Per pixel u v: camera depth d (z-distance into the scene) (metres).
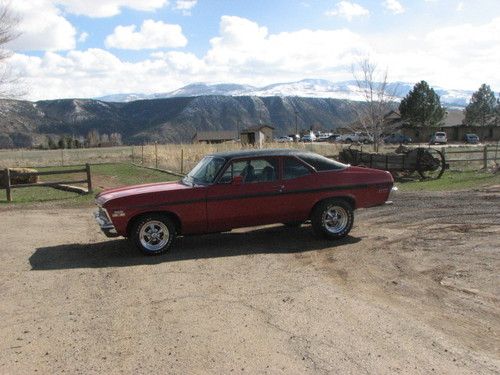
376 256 8.00
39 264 8.18
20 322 5.59
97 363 4.53
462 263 7.35
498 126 83.00
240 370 4.31
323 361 4.43
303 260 7.92
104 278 7.24
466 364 4.34
